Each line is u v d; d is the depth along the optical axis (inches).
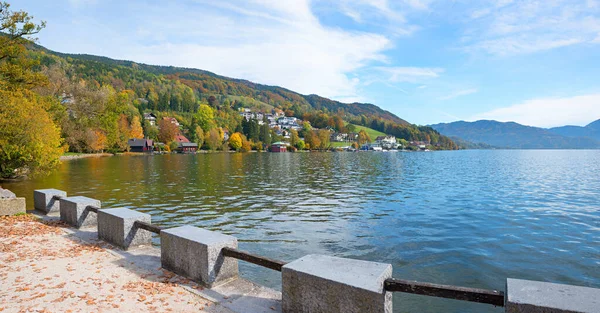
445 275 370.6
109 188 1056.2
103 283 216.1
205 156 4163.4
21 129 1043.3
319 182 1347.2
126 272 235.5
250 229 555.2
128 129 4547.2
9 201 431.5
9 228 363.3
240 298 193.3
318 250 447.2
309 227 573.3
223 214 674.8
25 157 1069.8
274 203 820.6
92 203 370.0
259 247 456.4
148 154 4468.5
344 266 167.2
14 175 1203.9
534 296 122.2
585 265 402.6
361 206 788.0
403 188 1165.7
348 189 1127.6
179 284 212.4
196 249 212.4
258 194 978.7
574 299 117.7
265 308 181.0
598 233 547.5
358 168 2282.2
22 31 985.5
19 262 256.5
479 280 358.6
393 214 695.1
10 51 976.9
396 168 2326.5
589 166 2662.4
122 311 177.9
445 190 1115.3
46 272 235.9
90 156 3196.4
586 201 890.1
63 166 1989.4
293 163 2810.0
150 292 201.0
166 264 238.7
